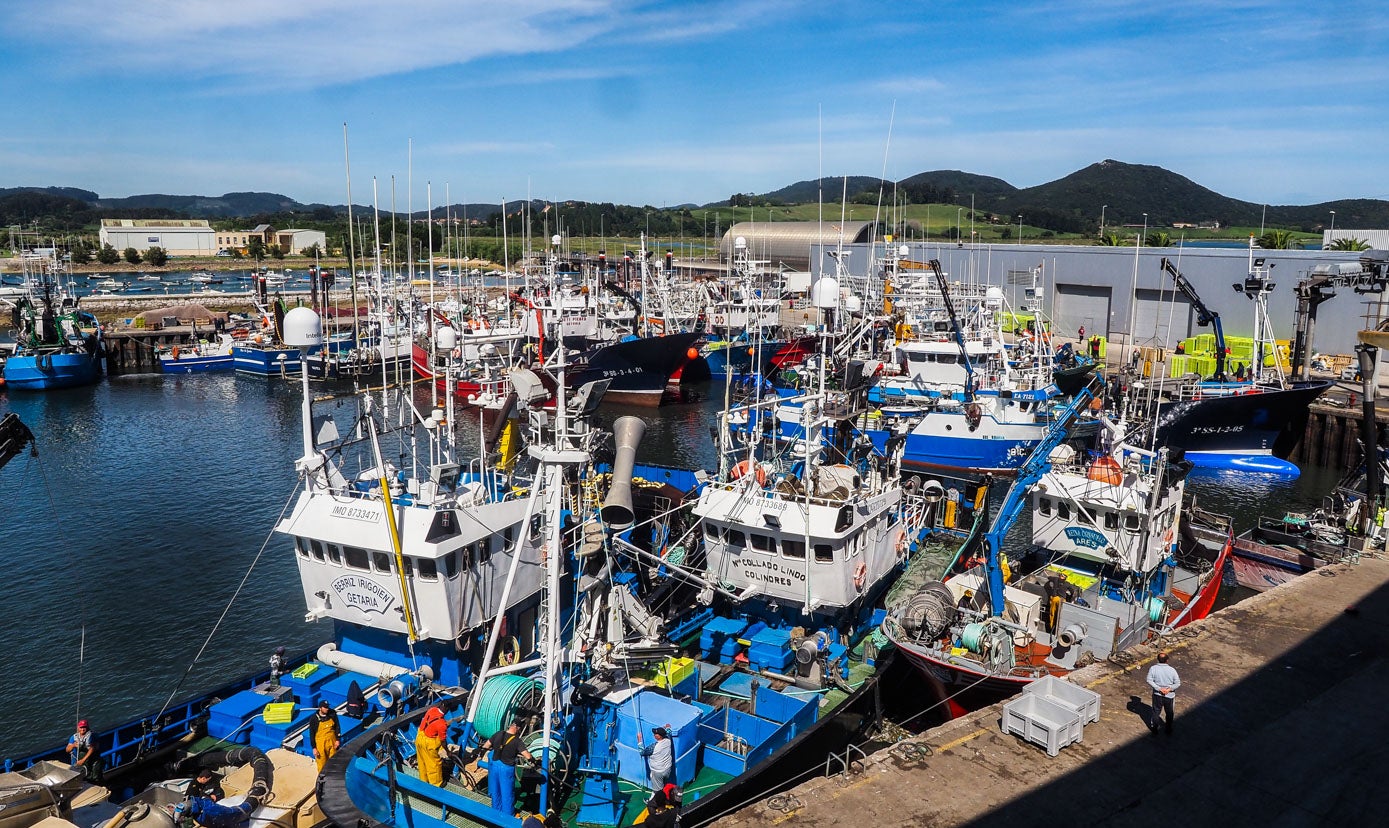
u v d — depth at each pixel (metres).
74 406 63.53
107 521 36.72
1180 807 14.23
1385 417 45.47
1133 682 18.33
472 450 44.06
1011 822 13.85
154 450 49.56
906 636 19.62
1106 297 73.38
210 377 76.25
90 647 25.64
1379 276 45.09
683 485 29.42
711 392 70.19
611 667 16.05
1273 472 45.75
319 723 15.16
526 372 15.38
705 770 15.50
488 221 183.88
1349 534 27.53
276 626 26.88
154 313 100.06
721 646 19.84
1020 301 78.44
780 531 19.33
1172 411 44.22
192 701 17.73
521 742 13.12
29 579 30.55
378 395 61.50
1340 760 15.52
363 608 17.64
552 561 13.66
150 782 16.17
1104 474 23.14
